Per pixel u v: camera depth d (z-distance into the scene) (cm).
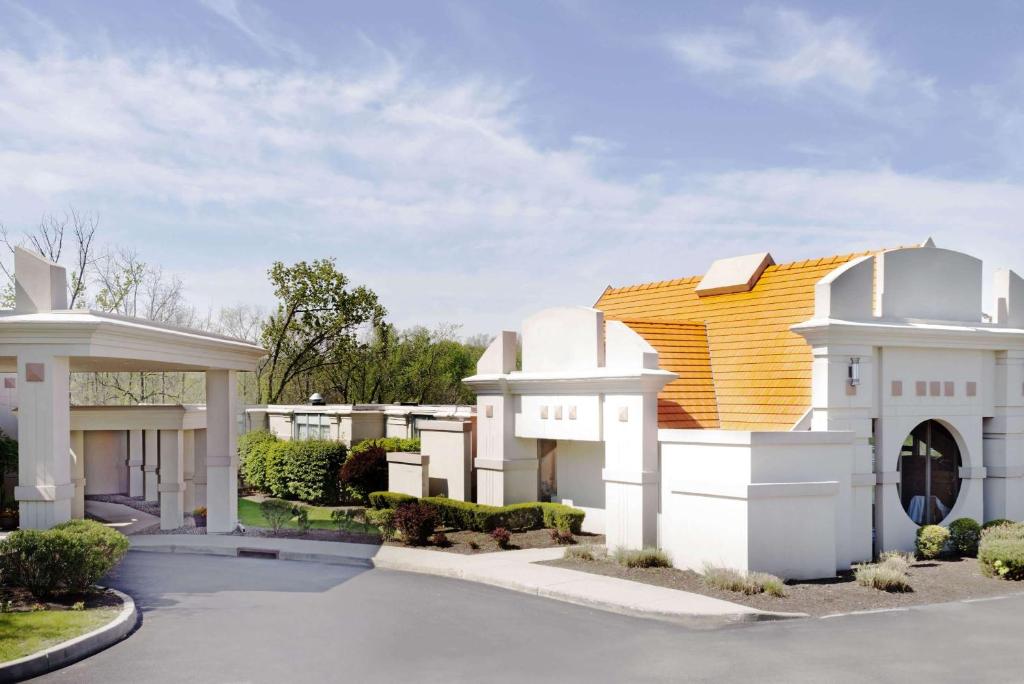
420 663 1077
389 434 3362
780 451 1641
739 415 2064
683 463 1755
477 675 1025
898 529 1948
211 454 2258
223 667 1055
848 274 1889
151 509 2645
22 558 1332
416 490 2658
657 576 1631
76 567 1360
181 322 5238
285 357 5238
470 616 1348
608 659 1095
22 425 1650
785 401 1989
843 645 1165
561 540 2067
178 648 1145
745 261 2472
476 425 2602
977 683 993
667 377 1836
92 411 2306
